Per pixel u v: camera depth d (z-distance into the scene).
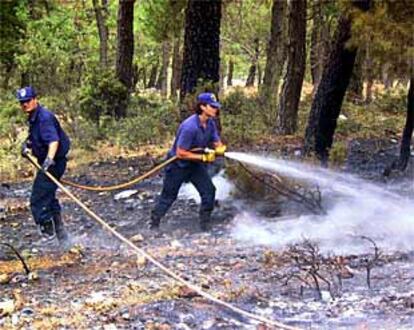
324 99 12.48
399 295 6.10
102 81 20.73
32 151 8.50
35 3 34.81
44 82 31.55
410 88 12.25
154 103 24.39
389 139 17.66
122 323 5.54
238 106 21.22
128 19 23.11
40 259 8.02
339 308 5.82
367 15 10.61
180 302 6.00
